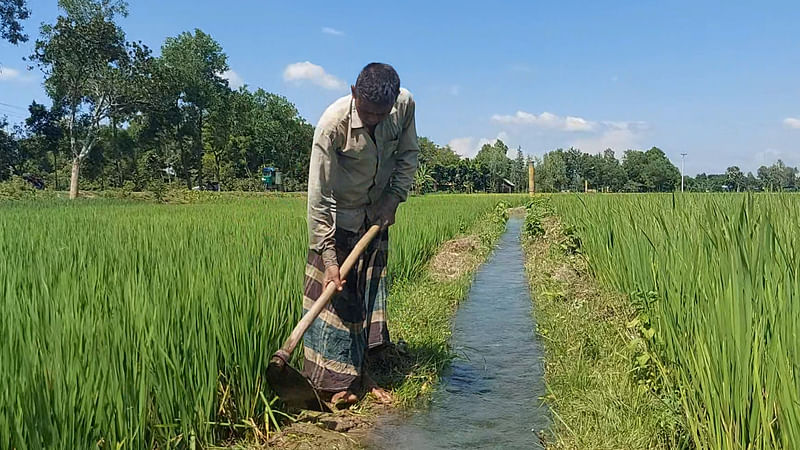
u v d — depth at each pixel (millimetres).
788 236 4535
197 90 59531
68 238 8078
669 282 4336
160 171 64938
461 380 5082
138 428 3135
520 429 4074
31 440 2621
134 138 69562
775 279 3395
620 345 5246
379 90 3826
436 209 21078
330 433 3906
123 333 3402
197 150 64812
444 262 11180
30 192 35562
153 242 7383
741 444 2818
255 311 4137
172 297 3982
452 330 6801
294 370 3893
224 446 3643
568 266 9992
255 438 3756
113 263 5531
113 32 41688
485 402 4570
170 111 56062
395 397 4531
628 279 6570
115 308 3756
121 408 3049
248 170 78250
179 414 3420
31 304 3678
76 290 4035
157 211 17531
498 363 5562
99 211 17625
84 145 42875
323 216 4039
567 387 4605
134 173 64250
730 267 3398
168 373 3398
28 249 6859
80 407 2900
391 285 8203
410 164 4543
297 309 4812
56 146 45406
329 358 4336
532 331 6773
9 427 2650
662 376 3990
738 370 2822
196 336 3627
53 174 80062
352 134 4055
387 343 4988
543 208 23531
